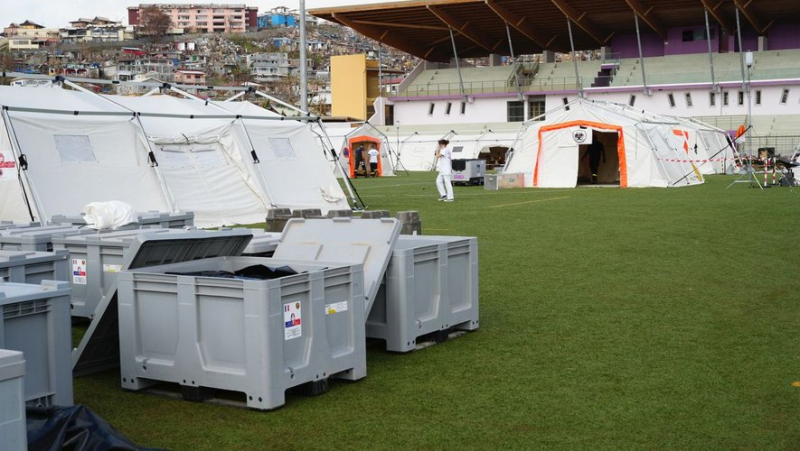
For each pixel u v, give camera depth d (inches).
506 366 227.5
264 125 740.7
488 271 397.1
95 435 145.7
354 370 214.4
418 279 247.4
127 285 208.4
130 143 627.2
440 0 2325.3
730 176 1440.7
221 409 193.9
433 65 2997.0
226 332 194.9
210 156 683.4
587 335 263.1
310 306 200.1
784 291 335.9
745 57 2213.3
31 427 145.9
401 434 174.2
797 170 1090.1
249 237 254.5
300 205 718.5
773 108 2261.3
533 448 164.9
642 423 178.9
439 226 610.2
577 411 187.6
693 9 2321.6
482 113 2704.2
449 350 246.8
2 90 604.7
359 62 3085.6
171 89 788.0
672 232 550.6
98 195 584.4
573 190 1057.5
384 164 1820.9
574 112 1139.3
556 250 467.5
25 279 220.5
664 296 328.5
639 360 231.3
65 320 177.9
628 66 2549.2
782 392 199.0
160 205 621.6
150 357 207.5
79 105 632.4
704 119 2304.4
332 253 246.5
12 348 167.5
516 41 2817.4
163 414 191.0
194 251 239.1
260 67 7687.0
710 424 177.5
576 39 2778.1
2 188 552.1
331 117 2581.2
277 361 191.3
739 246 476.4
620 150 1115.9
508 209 760.3
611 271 392.8
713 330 267.6
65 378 177.9
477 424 179.8
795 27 2474.2
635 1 2223.2
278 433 175.9
